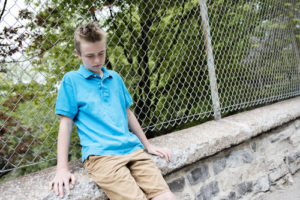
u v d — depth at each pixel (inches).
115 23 113.6
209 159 75.8
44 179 55.4
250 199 84.4
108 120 53.8
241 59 114.5
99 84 55.6
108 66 117.9
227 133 78.7
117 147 52.6
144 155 56.1
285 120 97.6
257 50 120.0
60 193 48.7
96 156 51.4
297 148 103.9
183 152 67.7
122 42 120.0
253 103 111.0
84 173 56.1
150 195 51.8
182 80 130.6
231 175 80.3
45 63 96.9
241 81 118.9
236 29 121.0
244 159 84.7
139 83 125.9
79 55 55.0
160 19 125.7
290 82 130.6
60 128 52.7
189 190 69.9
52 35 96.7
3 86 90.4
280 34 130.1
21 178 56.7
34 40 87.9
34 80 90.4
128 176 49.1
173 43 126.6
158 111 131.0
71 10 100.7
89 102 53.5
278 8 129.5
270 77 122.6
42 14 90.1
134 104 122.0
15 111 95.2
